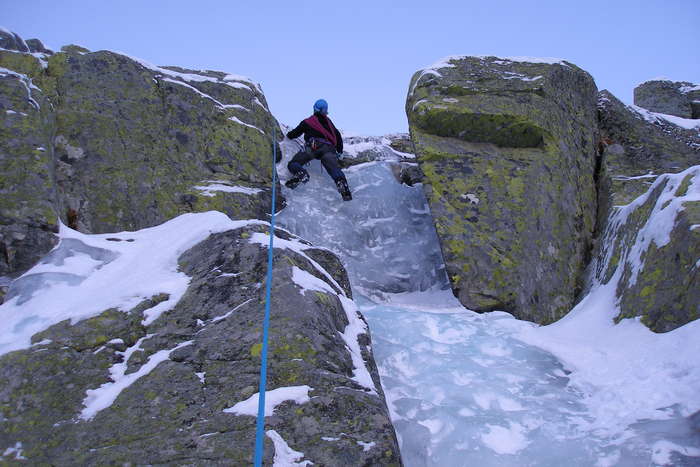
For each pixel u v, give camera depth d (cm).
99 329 274
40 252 346
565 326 385
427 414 280
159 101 481
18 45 480
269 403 225
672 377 271
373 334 370
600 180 535
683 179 361
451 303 447
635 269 360
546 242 459
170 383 241
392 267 487
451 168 485
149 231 400
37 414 230
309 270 322
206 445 209
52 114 421
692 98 784
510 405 291
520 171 485
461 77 542
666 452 224
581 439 248
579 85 584
